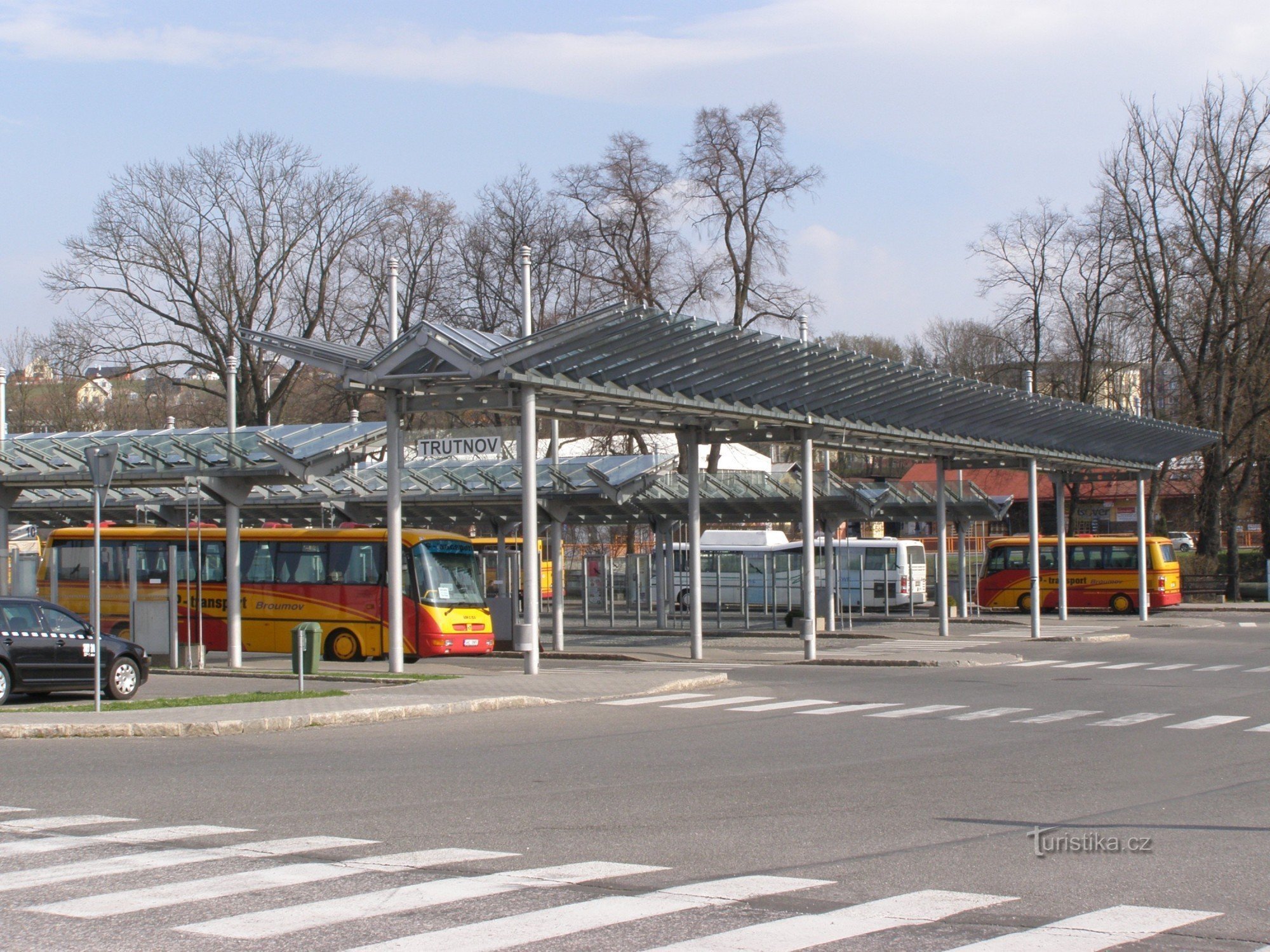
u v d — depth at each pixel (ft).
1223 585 161.48
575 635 118.93
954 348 257.14
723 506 114.93
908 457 112.78
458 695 58.03
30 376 198.59
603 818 29.78
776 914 20.77
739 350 67.21
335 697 56.44
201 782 35.45
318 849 26.21
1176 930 19.79
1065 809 30.96
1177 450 129.08
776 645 102.53
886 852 25.89
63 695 62.49
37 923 20.21
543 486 97.71
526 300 79.00
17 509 103.81
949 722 51.21
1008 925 20.10
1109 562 146.51
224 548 92.27
